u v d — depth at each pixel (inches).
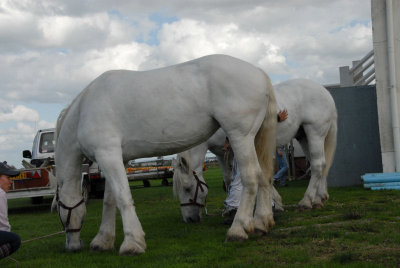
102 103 186.1
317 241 178.5
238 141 186.2
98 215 356.5
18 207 519.2
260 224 202.1
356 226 201.0
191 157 265.1
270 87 199.5
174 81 185.2
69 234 200.8
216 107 183.3
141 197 518.6
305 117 285.3
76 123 194.7
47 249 213.3
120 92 186.4
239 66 186.7
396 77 422.0
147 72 192.1
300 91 287.6
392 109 419.2
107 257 178.1
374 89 457.4
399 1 421.4
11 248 160.6
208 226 244.5
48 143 550.9
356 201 307.1
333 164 457.7
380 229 193.2
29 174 420.2
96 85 193.5
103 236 196.4
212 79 182.9
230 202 242.5
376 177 380.2
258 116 191.0
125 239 178.7
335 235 187.8
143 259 169.3
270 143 202.5
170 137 186.4
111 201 196.9
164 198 482.3
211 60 188.1
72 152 198.1
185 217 260.2
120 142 186.1
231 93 182.1
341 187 435.5
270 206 207.8
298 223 228.7
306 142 311.7
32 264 178.4
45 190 421.4
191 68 189.2
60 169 201.2
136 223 180.2
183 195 259.0
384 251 155.5
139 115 184.4
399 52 421.7
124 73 195.0
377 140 454.9
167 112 183.3
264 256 161.5
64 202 199.8
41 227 308.2
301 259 152.6
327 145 300.5
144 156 195.8
